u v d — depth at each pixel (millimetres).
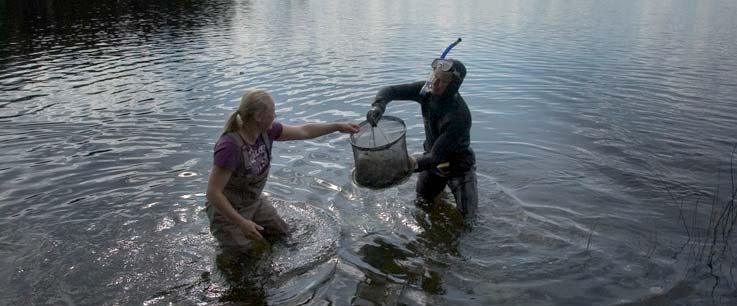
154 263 4094
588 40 14664
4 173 5652
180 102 8531
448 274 4000
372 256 4238
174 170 5797
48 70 10883
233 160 3939
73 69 11000
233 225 4195
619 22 18734
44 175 5621
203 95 8961
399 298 3705
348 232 4602
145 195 5191
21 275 3896
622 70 10773
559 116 7824
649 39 14727
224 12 22875
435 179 5121
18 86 9539
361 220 4820
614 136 6965
